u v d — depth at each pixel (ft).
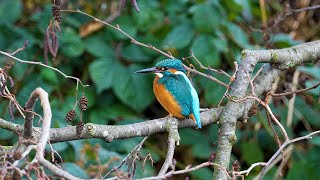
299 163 34.78
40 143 15.83
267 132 37.06
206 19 35.06
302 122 38.34
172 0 37.47
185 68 27.84
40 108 33.68
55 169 15.35
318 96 35.14
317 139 35.04
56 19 22.75
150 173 32.42
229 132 23.76
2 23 36.14
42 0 38.68
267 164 20.93
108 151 29.94
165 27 36.86
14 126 21.83
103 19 37.78
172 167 18.67
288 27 39.83
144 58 36.47
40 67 35.37
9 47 35.91
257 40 36.86
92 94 36.52
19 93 34.53
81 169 26.76
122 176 16.62
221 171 22.07
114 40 36.81
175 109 25.34
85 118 35.88
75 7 38.01
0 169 15.05
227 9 36.68
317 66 36.86
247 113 24.88
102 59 35.96
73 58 37.06
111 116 36.06
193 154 35.06
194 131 35.94
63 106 35.22
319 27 39.60
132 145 33.78
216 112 24.84
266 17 39.47
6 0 37.11
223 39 35.32
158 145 37.99
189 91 25.81
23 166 17.11
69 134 21.58
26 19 37.11
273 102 34.27
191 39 35.94
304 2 39.73
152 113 38.83
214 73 34.99
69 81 37.01
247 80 25.39
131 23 36.65
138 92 36.01
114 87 35.58
